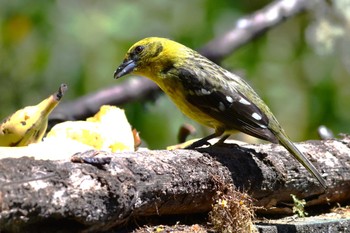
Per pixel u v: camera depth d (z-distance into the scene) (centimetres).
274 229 853
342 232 898
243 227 823
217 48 1745
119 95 1652
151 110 1741
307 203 971
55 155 771
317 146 1007
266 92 1905
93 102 1644
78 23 1805
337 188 985
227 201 827
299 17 1962
